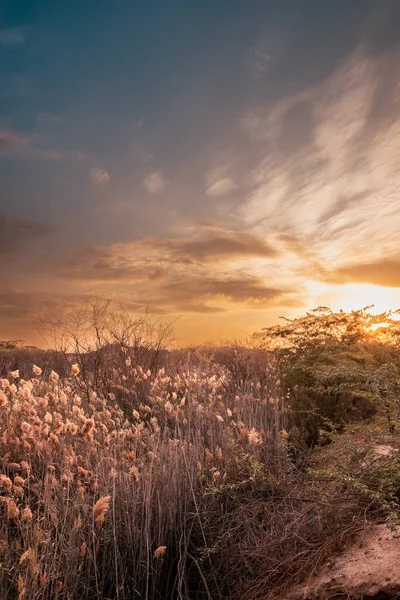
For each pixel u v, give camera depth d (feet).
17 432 15.42
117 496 12.84
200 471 14.56
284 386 25.11
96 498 12.79
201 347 35.42
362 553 10.53
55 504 12.04
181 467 14.57
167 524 12.82
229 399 23.06
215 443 17.04
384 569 9.70
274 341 30.40
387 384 16.88
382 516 11.80
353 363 23.09
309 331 28.84
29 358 32.60
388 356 25.54
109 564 11.37
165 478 13.93
